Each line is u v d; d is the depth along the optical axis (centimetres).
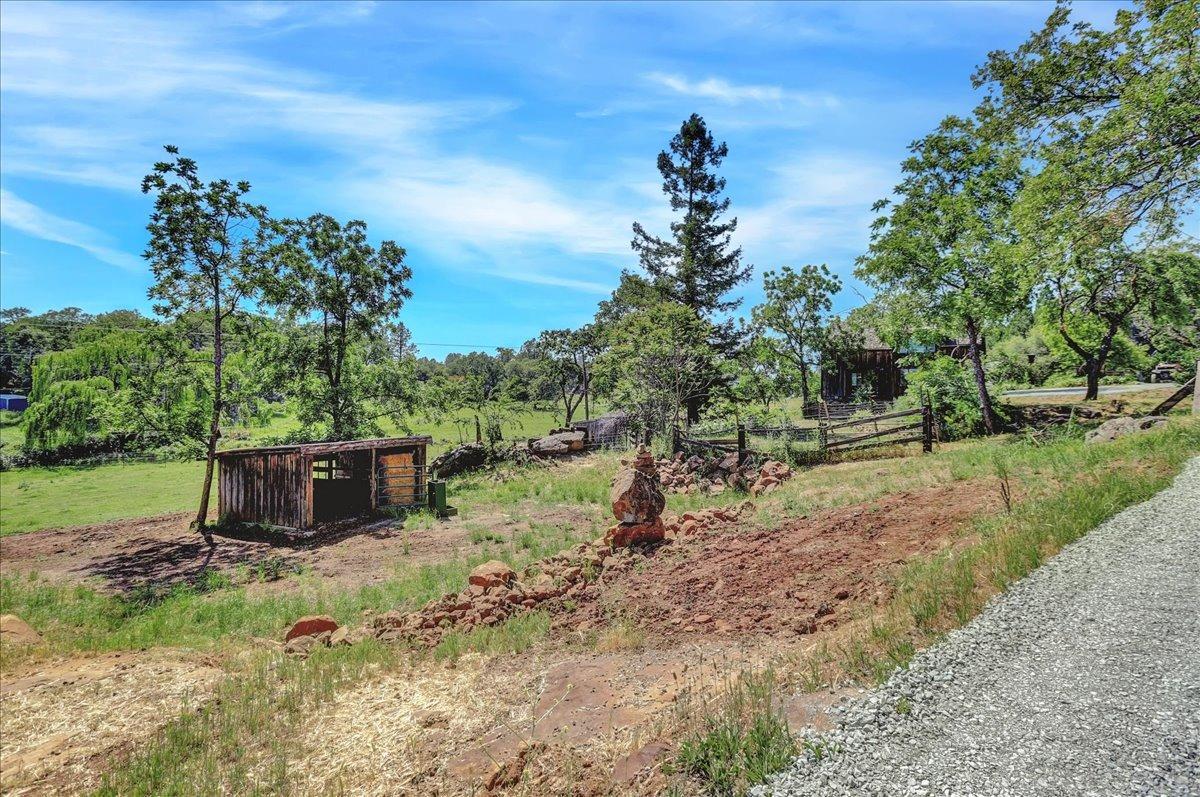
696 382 3142
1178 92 1406
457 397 3856
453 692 714
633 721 537
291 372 2916
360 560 1619
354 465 2656
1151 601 585
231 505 2330
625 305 4797
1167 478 984
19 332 9312
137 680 823
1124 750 383
